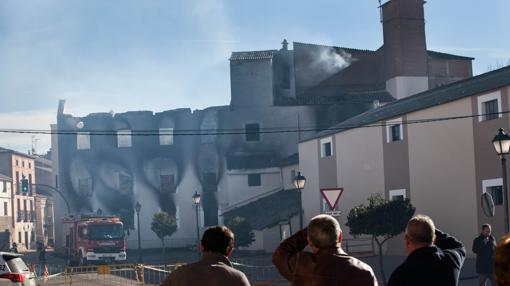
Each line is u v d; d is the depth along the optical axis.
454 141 30.03
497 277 2.97
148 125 64.50
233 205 57.97
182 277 4.99
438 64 57.31
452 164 30.17
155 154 64.00
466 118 29.22
